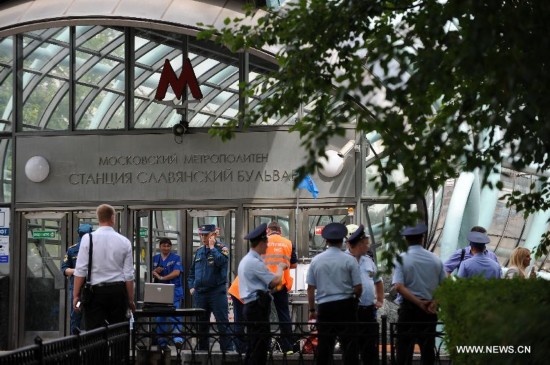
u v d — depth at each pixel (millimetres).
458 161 8461
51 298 21016
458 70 8383
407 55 8445
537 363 5785
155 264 18406
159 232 20797
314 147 7598
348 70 9703
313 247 20203
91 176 21062
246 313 12734
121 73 21359
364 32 9547
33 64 21609
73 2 19859
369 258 13406
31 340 20969
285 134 20547
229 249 20469
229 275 20359
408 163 8070
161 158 20875
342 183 20156
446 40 8359
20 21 19922
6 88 21688
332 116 8352
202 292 16750
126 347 12016
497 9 7625
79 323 17094
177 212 20766
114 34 21406
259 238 12781
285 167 20484
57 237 21109
